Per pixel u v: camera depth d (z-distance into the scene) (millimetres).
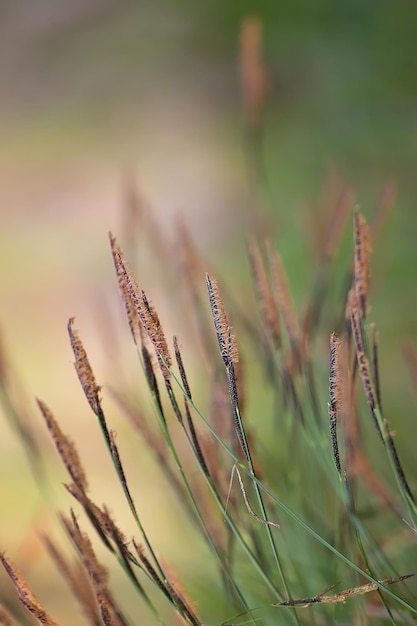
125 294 623
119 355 872
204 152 2211
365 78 1723
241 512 676
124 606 765
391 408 921
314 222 833
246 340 839
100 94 2646
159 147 2301
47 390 1391
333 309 760
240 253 1643
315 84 1935
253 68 863
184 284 724
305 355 682
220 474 666
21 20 3211
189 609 627
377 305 1113
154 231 805
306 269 1037
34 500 1038
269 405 917
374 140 1596
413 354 713
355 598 662
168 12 2740
